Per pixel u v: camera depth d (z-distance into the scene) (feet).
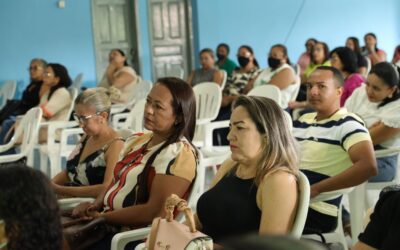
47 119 15.98
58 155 14.33
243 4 29.25
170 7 28.63
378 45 32.04
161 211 6.63
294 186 5.42
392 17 31.99
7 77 25.62
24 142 12.28
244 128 5.63
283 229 5.28
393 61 25.26
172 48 28.94
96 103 8.06
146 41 28.27
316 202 7.52
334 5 30.76
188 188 6.73
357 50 25.45
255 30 29.60
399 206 4.42
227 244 1.93
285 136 5.62
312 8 30.42
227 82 19.71
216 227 5.80
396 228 4.36
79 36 26.76
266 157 5.56
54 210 3.88
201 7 28.60
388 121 9.41
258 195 5.54
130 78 20.40
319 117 8.38
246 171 5.80
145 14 28.07
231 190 5.80
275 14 29.84
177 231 5.28
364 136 7.66
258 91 13.67
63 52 26.53
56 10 26.20
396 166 9.72
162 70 28.86
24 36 25.71
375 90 10.00
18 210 3.72
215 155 12.50
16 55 25.64
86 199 8.07
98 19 27.22
